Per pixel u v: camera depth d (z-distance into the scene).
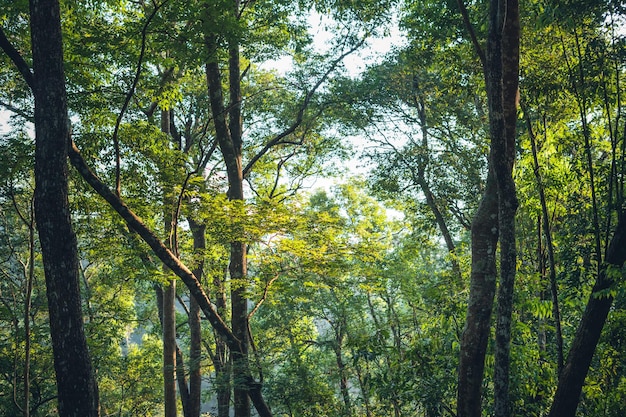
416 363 11.73
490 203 9.80
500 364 8.30
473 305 9.67
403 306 30.73
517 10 9.19
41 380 21.72
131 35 10.91
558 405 9.97
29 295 17.02
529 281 11.95
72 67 11.93
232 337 12.28
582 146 12.80
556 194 11.52
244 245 14.40
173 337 19.34
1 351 20.98
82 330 7.59
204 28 10.65
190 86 21.62
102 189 10.30
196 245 18.69
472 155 20.55
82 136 12.73
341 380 23.77
